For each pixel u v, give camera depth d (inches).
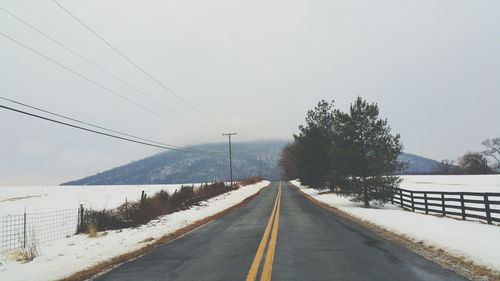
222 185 2081.7
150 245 453.7
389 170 1024.2
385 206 1051.3
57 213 1003.3
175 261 346.0
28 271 330.6
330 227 578.6
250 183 3289.9
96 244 474.3
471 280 260.8
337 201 1232.2
